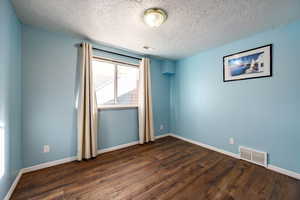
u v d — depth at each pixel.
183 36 2.16
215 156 2.40
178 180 1.69
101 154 2.50
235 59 2.33
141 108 3.05
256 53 2.07
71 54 2.19
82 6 1.45
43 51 1.95
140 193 1.45
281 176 1.75
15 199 1.36
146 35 2.13
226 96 2.48
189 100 3.23
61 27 1.89
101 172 1.87
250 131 2.16
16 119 1.60
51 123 2.02
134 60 3.00
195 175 1.79
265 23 1.77
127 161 2.21
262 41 2.01
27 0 1.36
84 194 1.44
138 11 1.54
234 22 1.76
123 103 2.95
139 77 3.11
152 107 3.40
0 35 1.19
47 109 1.98
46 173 1.82
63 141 2.12
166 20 1.71
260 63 2.03
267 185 1.57
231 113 2.41
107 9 1.50
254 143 2.12
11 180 1.44
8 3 1.34
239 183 1.62
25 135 1.81
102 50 2.48
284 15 1.60
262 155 2.01
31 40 1.86
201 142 2.96
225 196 1.40
